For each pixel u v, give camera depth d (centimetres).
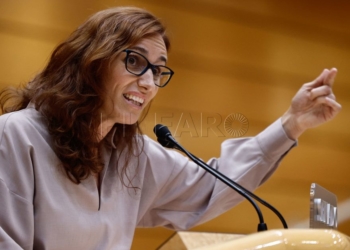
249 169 424
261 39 725
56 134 338
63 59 358
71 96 341
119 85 347
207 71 684
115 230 357
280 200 712
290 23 750
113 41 346
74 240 331
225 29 705
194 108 663
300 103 413
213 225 671
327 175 742
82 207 338
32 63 590
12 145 321
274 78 723
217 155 647
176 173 424
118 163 377
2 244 293
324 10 775
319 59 760
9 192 312
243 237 199
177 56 671
